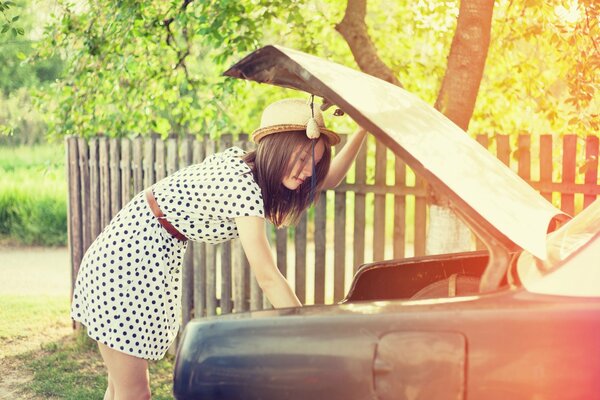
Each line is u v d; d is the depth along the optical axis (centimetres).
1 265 964
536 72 553
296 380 166
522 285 167
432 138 202
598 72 438
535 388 150
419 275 277
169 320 281
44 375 495
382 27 656
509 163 429
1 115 2045
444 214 412
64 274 897
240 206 251
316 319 167
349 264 973
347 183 474
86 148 601
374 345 161
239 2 524
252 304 511
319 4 653
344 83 200
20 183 1238
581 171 407
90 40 563
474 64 397
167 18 581
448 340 157
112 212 577
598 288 157
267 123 254
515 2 528
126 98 602
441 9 571
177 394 176
